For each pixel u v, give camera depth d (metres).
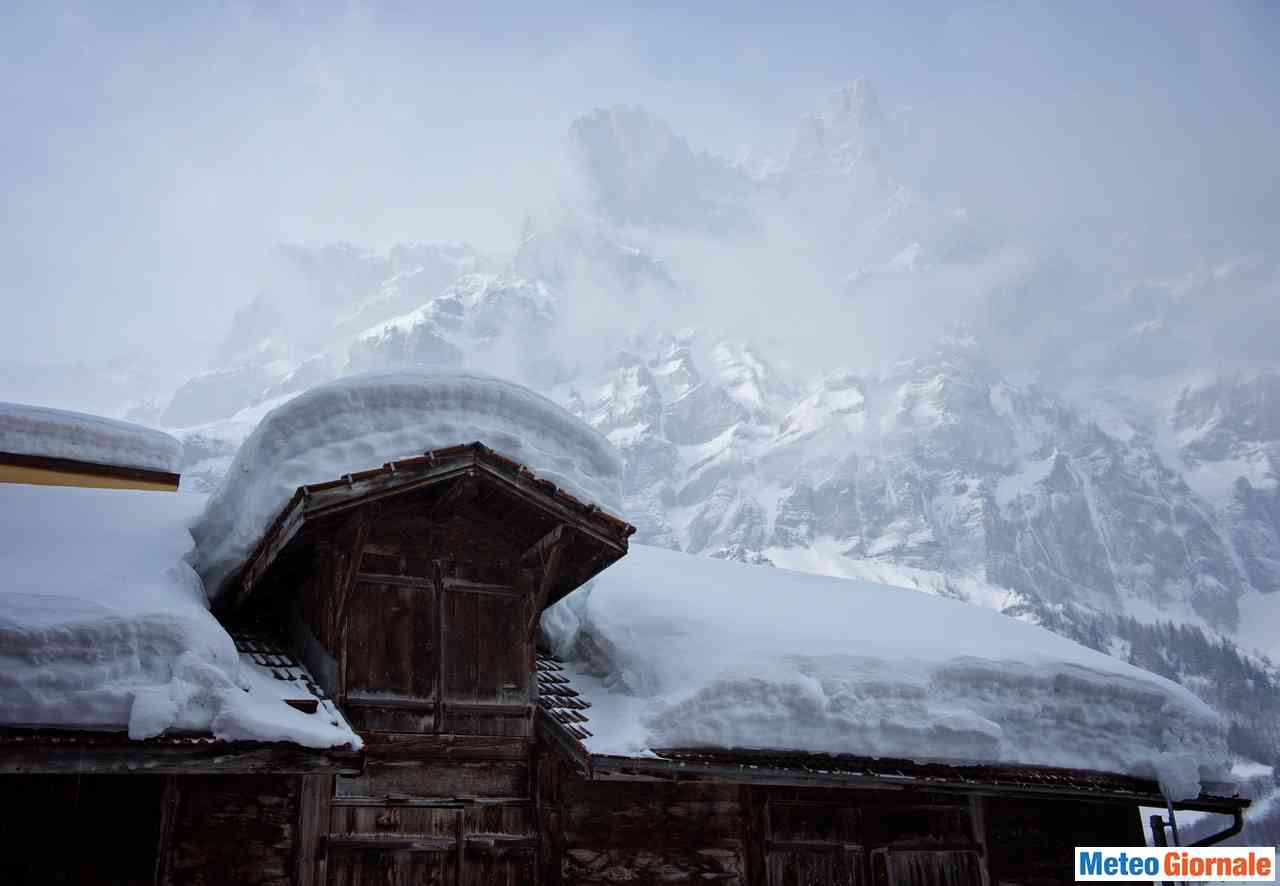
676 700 10.39
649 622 11.82
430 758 9.93
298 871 9.02
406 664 10.07
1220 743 14.02
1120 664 14.82
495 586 10.80
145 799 8.72
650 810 10.87
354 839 9.38
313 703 9.09
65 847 8.33
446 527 10.69
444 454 9.88
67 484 16.16
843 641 12.16
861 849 11.88
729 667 10.80
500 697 10.44
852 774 10.78
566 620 12.01
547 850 10.17
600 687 11.30
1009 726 12.52
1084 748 12.96
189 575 10.27
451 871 9.72
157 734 7.83
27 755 7.51
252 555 10.26
